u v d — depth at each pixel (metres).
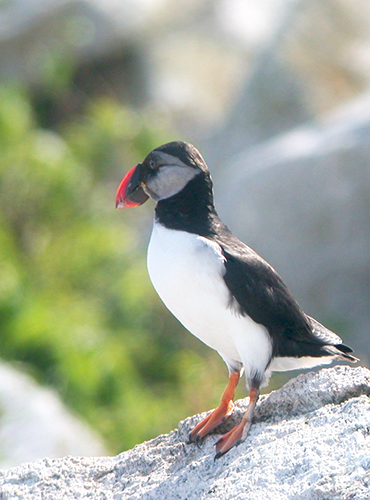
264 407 6.21
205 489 5.51
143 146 17.45
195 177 6.44
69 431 10.64
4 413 10.59
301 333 6.32
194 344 13.51
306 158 14.05
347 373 6.15
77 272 14.38
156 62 21.58
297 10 19.25
